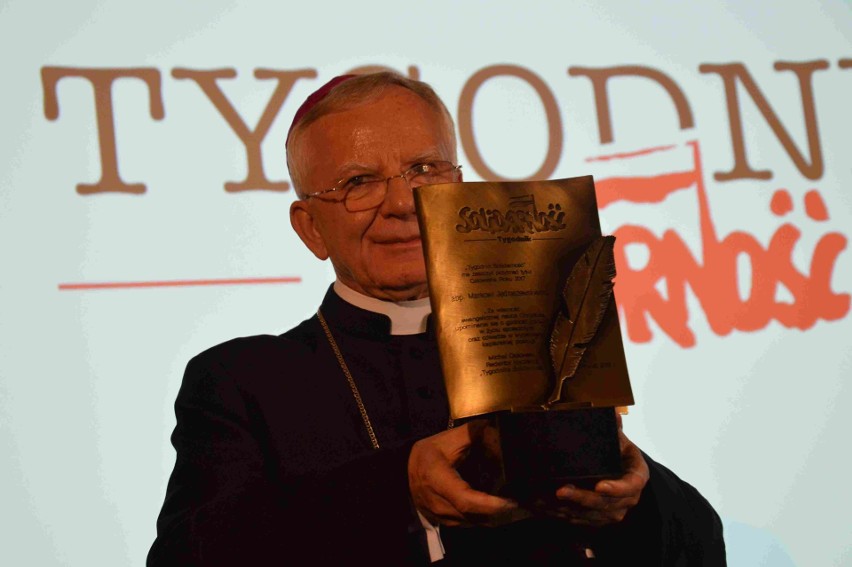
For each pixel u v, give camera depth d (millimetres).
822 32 5770
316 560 2670
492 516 2480
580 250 2691
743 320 5328
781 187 5527
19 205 4805
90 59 5012
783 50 5699
